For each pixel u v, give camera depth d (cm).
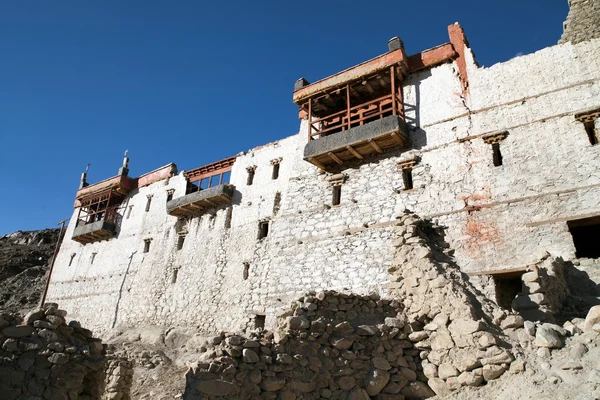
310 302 880
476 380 765
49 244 6138
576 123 1630
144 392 1752
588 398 607
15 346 738
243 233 2783
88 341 857
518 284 1650
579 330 767
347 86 2167
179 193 3378
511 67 1889
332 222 2052
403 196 1898
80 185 4319
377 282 1764
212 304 2653
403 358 882
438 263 975
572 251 1441
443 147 1897
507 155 1725
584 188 1515
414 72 2152
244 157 3122
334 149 2047
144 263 3275
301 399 764
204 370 688
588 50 1728
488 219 1658
